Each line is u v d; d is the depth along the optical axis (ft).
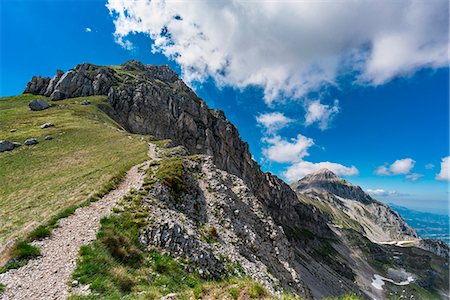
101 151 204.23
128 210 82.33
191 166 150.20
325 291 414.00
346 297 48.47
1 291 43.62
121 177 123.13
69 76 467.93
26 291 44.24
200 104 579.07
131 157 181.78
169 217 86.17
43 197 120.88
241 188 160.97
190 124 504.43
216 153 520.01
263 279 88.38
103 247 60.34
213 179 142.82
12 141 221.05
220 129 562.66
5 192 133.39
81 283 47.65
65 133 251.60
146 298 47.93
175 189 114.52
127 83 512.63
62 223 70.54
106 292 46.91
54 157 190.29
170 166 130.11
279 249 138.82
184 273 65.82
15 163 176.45
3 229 89.04
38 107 360.48
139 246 68.33
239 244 103.45
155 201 94.12
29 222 92.53
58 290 45.06
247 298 44.75
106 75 506.07
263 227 144.05
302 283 130.41
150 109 472.44
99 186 112.78
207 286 49.78
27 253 53.98
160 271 62.49
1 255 55.06
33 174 158.40
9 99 422.82
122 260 60.80
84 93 461.78
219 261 80.48
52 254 55.57
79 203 87.04
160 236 73.67
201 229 97.45
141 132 445.78
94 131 269.64
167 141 260.62
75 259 53.98
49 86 474.08
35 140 221.05
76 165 172.76
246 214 139.74
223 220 114.11
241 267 86.07
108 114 411.75
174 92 552.82
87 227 68.49
